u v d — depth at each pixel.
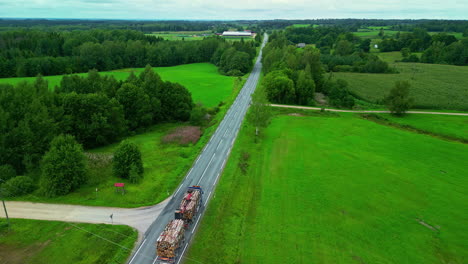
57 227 42.88
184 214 43.09
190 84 149.50
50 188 50.06
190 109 100.19
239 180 58.16
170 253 36.84
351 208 50.62
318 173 62.34
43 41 174.75
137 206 48.97
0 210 46.00
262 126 80.81
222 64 194.62
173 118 97.81
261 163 66.44
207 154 69.81
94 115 71.12
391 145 77.94
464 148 77.00
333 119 99.81
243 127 88.06
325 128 90.25
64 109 69.50
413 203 52.72
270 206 50.38
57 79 144.38
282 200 52.25
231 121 93.75
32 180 52.88
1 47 159.12
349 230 45.09
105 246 39.66
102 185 54.53
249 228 44.62
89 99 71.62
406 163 67.81
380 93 133.38
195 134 82.69
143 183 55.88
